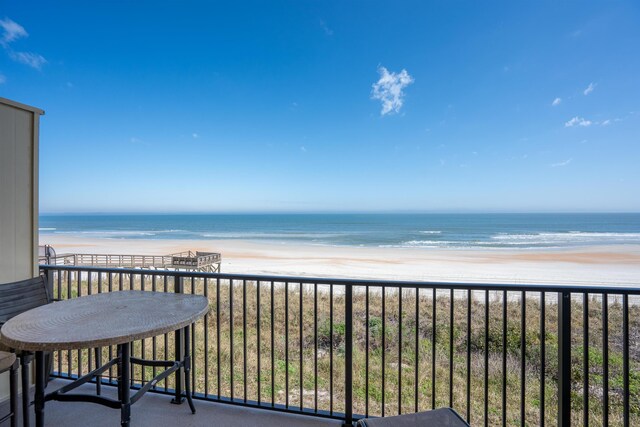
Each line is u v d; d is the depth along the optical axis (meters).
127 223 69.88
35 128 2.46
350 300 1.97
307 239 39.59
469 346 1.87
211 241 38.16
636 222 59.66
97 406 2.15
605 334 1.67
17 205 2.33
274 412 2.11
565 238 37.31
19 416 2.06
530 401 3.60
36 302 2.02
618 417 3.24
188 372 2.10
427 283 1.90
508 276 17.70
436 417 1.25
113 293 2.03
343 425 1.97
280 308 7.52
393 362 4.71
